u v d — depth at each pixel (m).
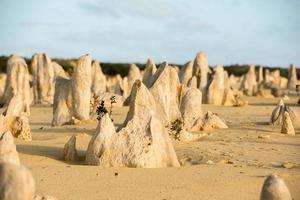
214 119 27.45
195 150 19.62
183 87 28.00
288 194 9.83
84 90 30.19
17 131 21.84
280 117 30.05
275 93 63.12
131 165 15.62
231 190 12.69
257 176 14.34
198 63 51.88
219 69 48.00
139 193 12.22
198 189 12.68
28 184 7.50
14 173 7.43
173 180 13.62
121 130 16.20
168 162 16.11
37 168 15.02
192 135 23.12
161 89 25.69
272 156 18.77
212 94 47.19
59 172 14.45
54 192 12.20
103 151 15.91
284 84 93.75
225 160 17.56
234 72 123.38
